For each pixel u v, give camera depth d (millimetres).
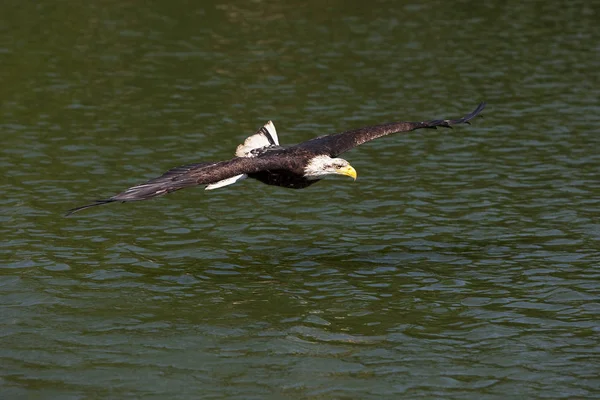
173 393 12023
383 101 25906
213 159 21469
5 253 16469
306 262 16453
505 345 13336
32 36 31125
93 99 25734
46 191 19422
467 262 16375
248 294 15102
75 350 13195
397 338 13578
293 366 12750
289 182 13930
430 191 19922
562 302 14727
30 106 24984
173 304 14719
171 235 17609
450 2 36719
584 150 22266
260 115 24641
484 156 22031
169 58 29453
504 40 32031
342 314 14398
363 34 32406
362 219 18484
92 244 17031
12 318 14125
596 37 32406
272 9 35219
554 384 12266
